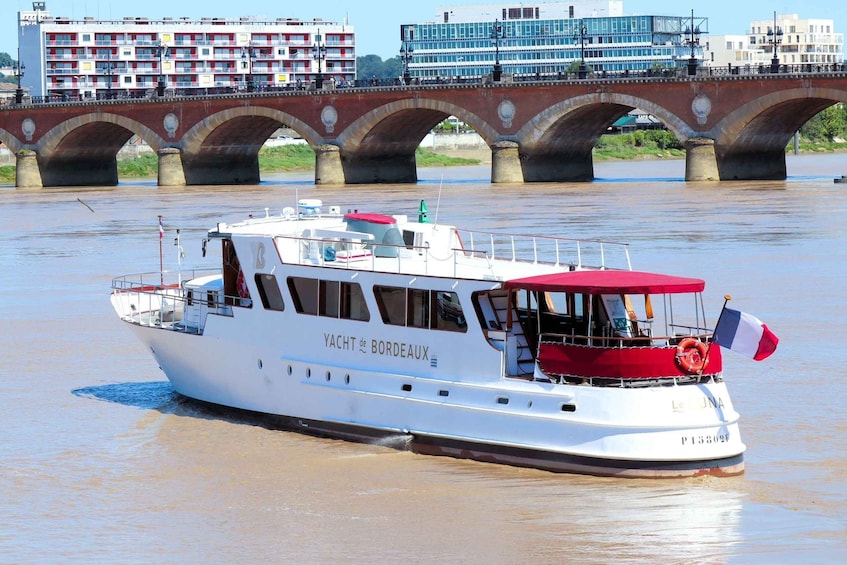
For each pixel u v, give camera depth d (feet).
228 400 137.18
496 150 509.76
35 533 103.55
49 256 276.00
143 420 134.72
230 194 482.28
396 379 122.11
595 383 111.65
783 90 449.48
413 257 132.87
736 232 291.17
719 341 114.01
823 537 99.09
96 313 197.88
